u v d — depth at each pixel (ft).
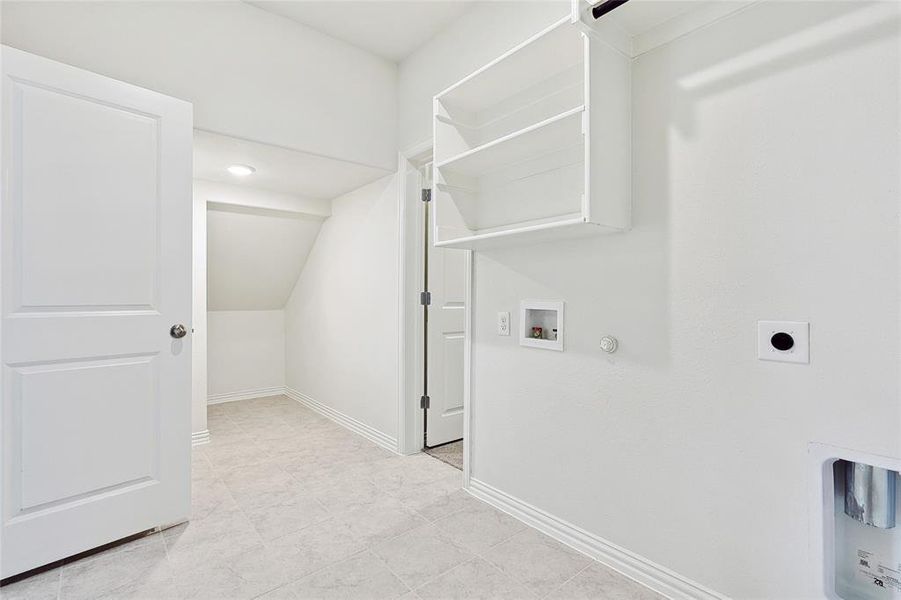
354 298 11.00
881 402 3.50
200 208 10.15
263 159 8.66
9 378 4.99
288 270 13.69
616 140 4.93
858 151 3.60
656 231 4.91
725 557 4.40
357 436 10.51
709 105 4.48
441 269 9.83
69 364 5.37
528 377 6.40
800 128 3.90
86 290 5.47
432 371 9.65
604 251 5.42
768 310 4.09
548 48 5.25
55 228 5.25
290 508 6.82
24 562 5.05
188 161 6.29
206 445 9.81
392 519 6.50
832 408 3.74
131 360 5.84
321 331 12.65
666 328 4.83
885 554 3.61
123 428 5.77
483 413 7.14
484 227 6.99
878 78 3.51
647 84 4.98
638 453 5.09
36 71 5.11
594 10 4.49
